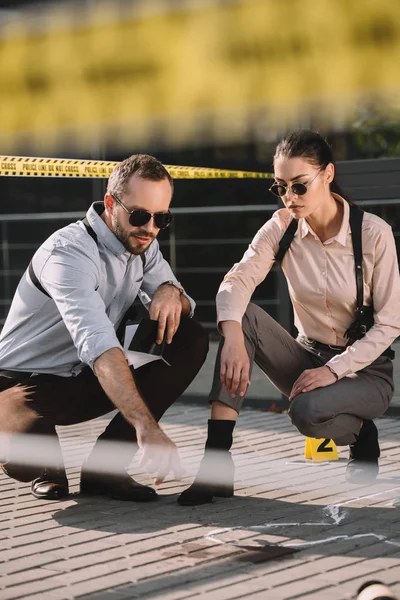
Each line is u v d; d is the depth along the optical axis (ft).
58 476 12.63
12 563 9.20
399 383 20.01
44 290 11.98
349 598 7.64
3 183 35.14
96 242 11.70
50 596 7.95
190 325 12.61
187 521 10.96
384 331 12.26
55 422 12.41
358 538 9.89
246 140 19.60
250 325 12.63
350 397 12.26
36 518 11.34
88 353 10.33
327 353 12.98
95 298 11.03
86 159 15.44
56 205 34.45
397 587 7.97
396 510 11.28
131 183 11.32
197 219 26.86
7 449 11.70
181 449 16.71
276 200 25.46
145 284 12.77
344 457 15.44
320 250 12.48
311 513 11.23
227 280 12.67
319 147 11.82
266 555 9.25
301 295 12.74
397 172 19.93
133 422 9.61
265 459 15.47
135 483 12.37
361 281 12.32
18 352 12.28
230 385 11.98
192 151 19.75
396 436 17.62
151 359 12.12
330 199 12.28
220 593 7.92
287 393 13.34
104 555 9.46
